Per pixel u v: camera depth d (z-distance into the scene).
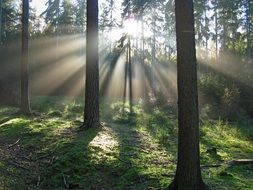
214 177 10.02
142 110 23.73
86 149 12.20
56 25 43.62
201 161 12.02
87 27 15.43
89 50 15.23
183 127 8.45
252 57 39.88
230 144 15.48
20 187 9.80
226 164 11.52
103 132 14.65
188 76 8.39
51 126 15.57
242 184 9.47
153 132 16.20
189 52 8.41
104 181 10.52
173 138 15.55
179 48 8.48
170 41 49.56
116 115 20.80
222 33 50.84
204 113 23.77
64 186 10.38
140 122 18.61
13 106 24.36
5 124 16.19
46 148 12.65
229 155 13.26
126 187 10.01
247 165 11.57
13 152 12.34
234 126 20.75
